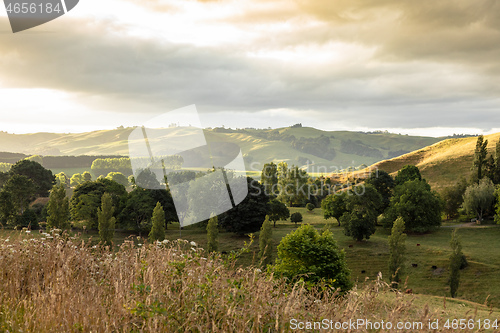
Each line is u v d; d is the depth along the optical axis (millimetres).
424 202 60406
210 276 3814
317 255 25406
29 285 4191
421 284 41469
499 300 36094
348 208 61250
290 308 3410
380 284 3748
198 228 54438
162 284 3764
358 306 3531
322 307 3561
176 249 4629
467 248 50781
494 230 59281
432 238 57375
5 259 4457
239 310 3428
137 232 52594
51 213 50750
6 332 3092
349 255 49844
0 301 3787
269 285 3840
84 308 3406
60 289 3705
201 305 3346
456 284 37469
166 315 3150
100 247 5051
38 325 3178
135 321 3211
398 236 40312
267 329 3299
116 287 3668
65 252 4695
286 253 26359
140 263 4316
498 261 44969
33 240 4945
